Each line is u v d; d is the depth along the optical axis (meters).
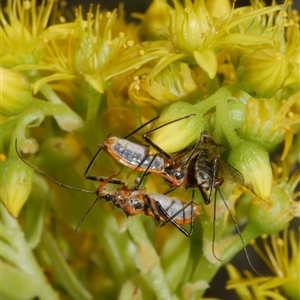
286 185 0.15
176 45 0.13
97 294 0.16
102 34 0.15
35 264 0.15
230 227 0.15
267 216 0.14
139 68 0.14
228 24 0.14
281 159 0.14
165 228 0.16
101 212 0.15
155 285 0.14
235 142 0.13
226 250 0.14
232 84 0.13
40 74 0.15
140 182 0.13
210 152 0.13
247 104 0.14
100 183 0.14
